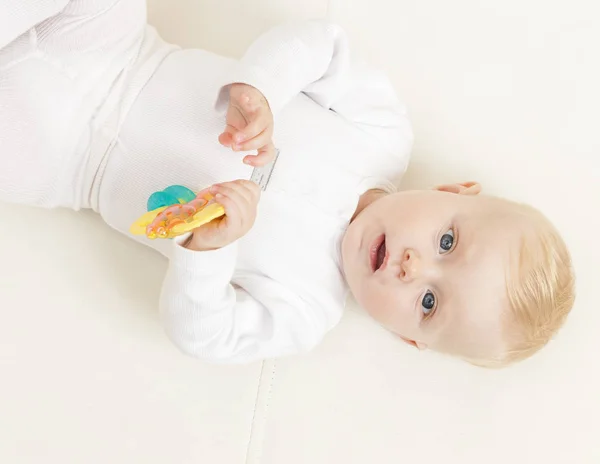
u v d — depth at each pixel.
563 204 1.23
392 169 1.14
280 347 1.05
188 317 0.95
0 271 1.11
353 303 1.21
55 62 0.93
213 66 1.02
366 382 1.18
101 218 1.16
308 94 1.08
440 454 1.15
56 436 1.08
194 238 0.88
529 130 1.25
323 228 1.05
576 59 1.27
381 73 1.13
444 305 0.99
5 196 1.00
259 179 1.00
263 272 1.03
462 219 1.01
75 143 0.98
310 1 1.27
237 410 1.14
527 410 1.17
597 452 1.15
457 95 1.26
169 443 1.11
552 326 1.03
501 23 1.27
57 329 1.11
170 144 0.99
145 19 1.00
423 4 1.28
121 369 1.12
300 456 1.14
